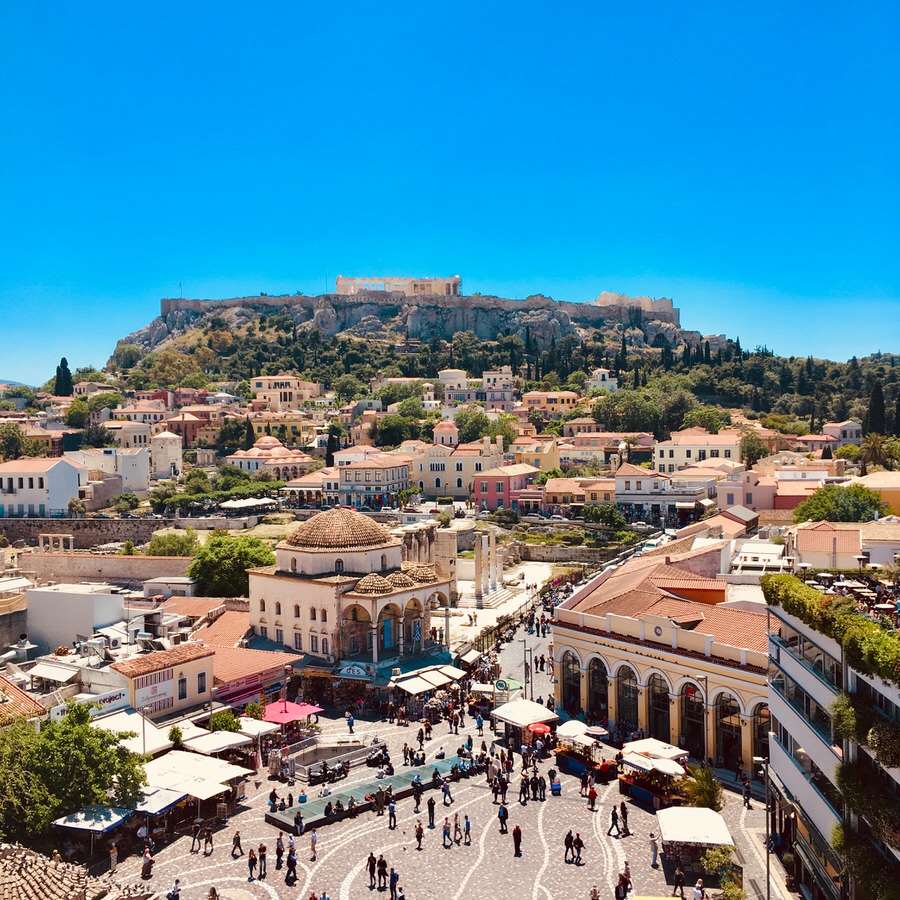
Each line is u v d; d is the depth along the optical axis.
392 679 80.31
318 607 89.75
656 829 55.34
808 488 145.12
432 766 65.94
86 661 73.94
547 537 169.25
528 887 48.50
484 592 129.00
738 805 58.59
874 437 176.62
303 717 72.75
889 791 37.22
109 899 40.75
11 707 59.91
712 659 66.00
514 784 63.19
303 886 48.84
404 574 92.94
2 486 187.25
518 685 81.06
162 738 64.50
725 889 45.31
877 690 37.66
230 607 102.25
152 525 182.12
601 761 65.81
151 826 56.28
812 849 45.94
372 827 56.59
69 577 127.25
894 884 35.47
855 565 87.00
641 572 87.50
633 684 73.06
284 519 193.38
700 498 180.25
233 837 55.25
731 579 86.75
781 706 50.19
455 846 53.50
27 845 50.31
